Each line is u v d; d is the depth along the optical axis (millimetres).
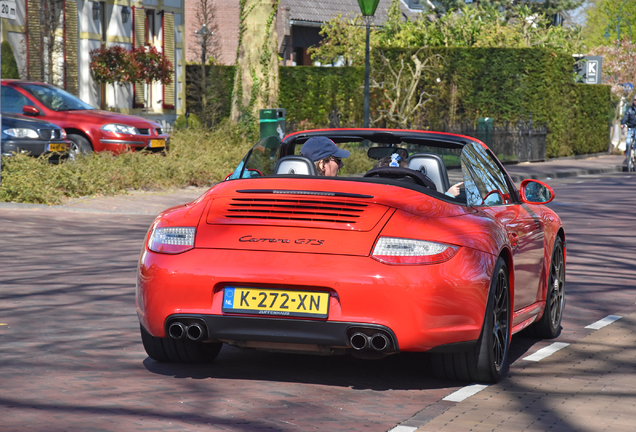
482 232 6078
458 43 41781
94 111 22125
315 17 56281
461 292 5738
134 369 6504
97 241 13195
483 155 7621
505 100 39031
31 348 7051
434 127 34531
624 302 9883
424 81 40000
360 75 41156
